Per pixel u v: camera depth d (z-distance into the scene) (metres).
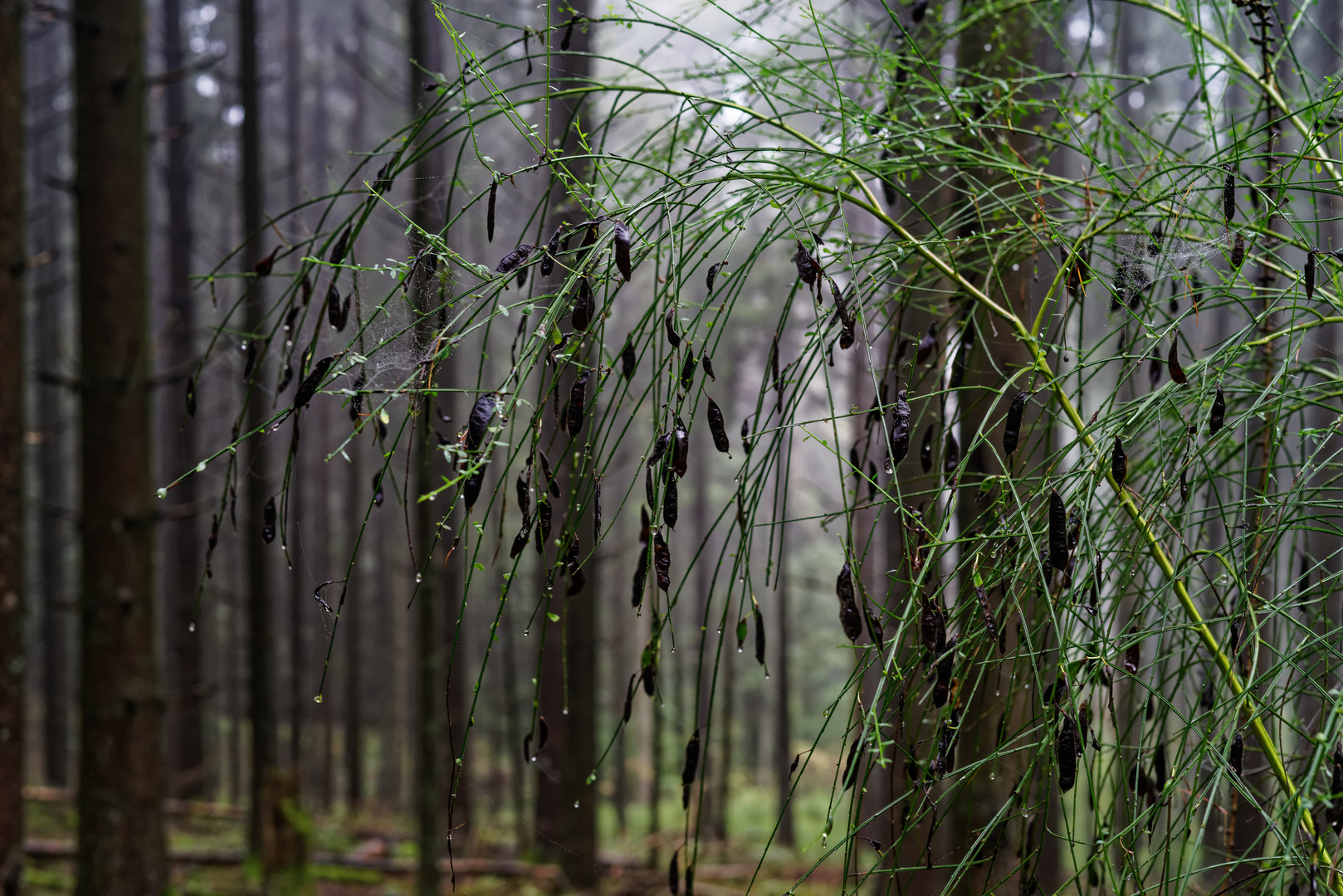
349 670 14.33
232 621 16.50
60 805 9.80
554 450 4.89
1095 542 1.38
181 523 12.24
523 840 8.41
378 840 10.13
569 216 1.82
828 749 20.06
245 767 19.06
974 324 1.56
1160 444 1.51
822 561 20.19
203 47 18.36
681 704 16.86
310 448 16.58
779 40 1.58
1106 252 1.56
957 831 1.91
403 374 1.44
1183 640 1.60
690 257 1.28
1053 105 1.67
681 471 1.24
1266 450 1.56
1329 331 3.49
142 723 4.98
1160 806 1.22
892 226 1.40
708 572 16.48
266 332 5.79
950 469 1.59
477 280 1.37
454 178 1.36
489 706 16.16
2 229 4.36
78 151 4.91
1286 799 1.29
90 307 4.88
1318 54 6.88
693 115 1.71
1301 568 1.72
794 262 1.39
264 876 7.12
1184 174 1.45
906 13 2.26
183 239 11.98
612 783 15.62
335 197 1.46
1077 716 1.21
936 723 1.26
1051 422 1.58
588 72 2.78
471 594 12.98
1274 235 1.36
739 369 13.92
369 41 19.12
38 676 19.25
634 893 7.30
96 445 4.89
